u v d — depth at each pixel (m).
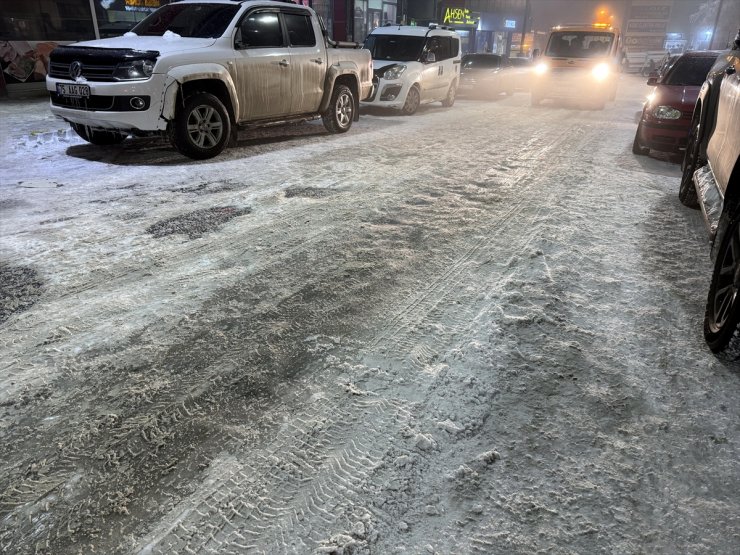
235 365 2.28
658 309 2.82
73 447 1.81
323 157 6.68
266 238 3.78
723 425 1.96
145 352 2.36
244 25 6.64
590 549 1.46
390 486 1.67
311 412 2.00
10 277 3.07
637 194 5.16
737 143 2.80
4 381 2.14
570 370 2.28
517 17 42.94
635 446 1.85
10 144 6.97
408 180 5.55
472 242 3.78
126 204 4.52
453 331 2.58
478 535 1.50
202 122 6.23
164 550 1.45
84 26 13.02
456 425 1.94
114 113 5.64
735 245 2.38
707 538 1.50
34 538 1.47
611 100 15.99
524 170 6.18
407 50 12.20
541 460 1.78
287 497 1.63
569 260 3.46
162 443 1.84
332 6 20.17
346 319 2.69
